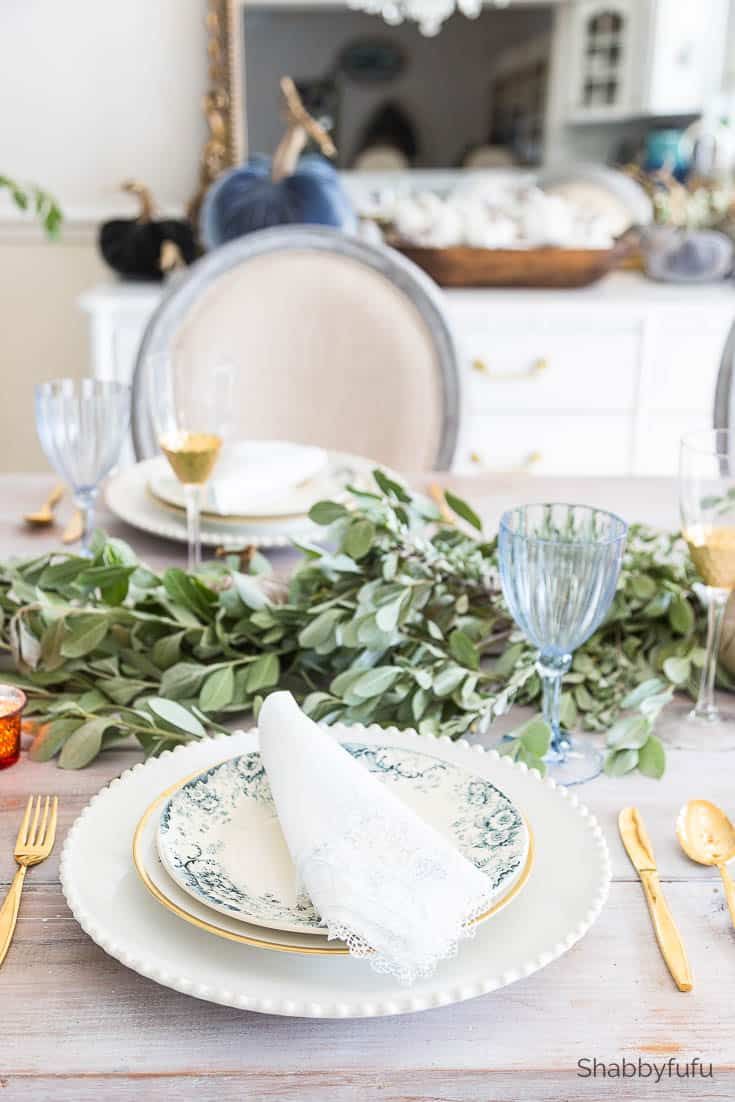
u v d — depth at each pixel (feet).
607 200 8.68
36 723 2.43
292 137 7.33
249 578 2.69
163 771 2.12
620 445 8.05
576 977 1.68
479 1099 1.53
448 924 1.57
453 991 1.54
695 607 2.85
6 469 9.25
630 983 1.67
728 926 1.80
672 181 8.54
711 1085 1.53
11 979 1.66
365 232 7.94
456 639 2.46
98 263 8.82
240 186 7.49
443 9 8.25
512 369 7.80
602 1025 1.59
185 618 2.61
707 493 2.38
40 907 1.82
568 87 8.47
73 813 2.10
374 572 2.70
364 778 1.84
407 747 2.25
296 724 1.94
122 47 8.36
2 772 2.25
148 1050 1.53
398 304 5.23
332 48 8.29
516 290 7.92
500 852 1.77
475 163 8.59
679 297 7.84
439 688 2.36
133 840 1.84
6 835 2.02
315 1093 1.51
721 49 8.41
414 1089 1.52
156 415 3.18
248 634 2.60
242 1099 1.51
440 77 8.39
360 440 5.29
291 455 3.82
